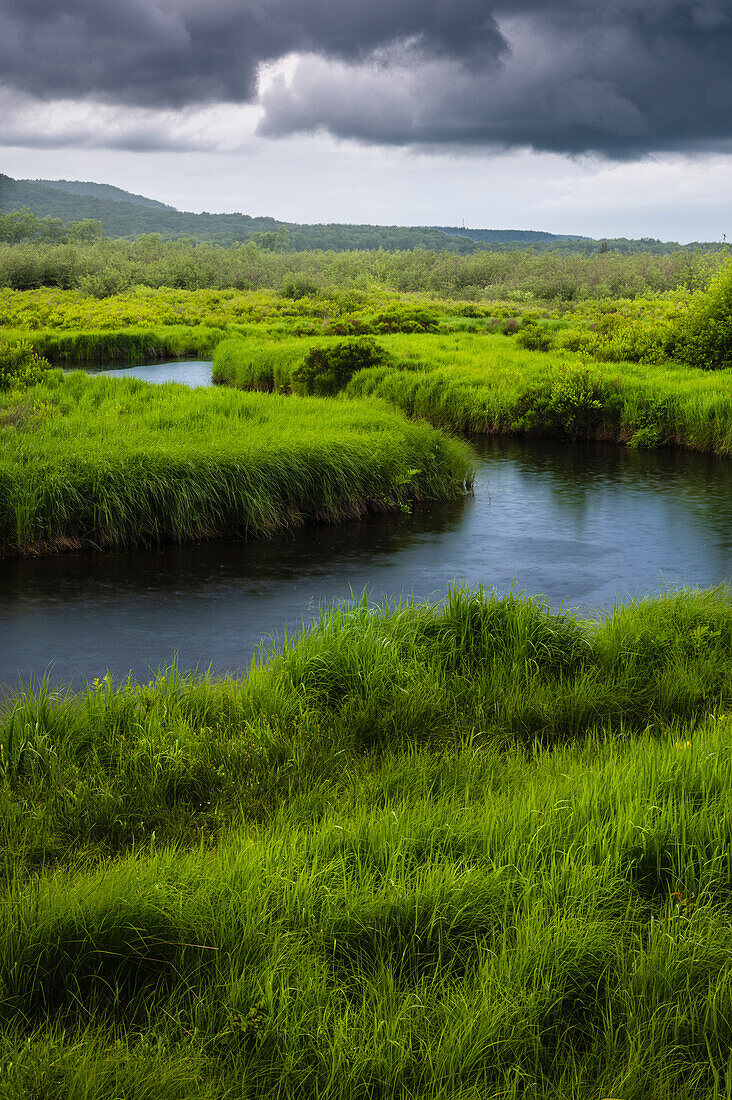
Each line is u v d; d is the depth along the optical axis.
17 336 48.00
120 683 8.29
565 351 36.06
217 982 3.58
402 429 17.94
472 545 13.74
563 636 8.13
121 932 3.82
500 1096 3.06
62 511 13.03
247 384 33.59
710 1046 3.33
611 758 5.79
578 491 17.89
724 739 6.03
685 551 13.37
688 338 31.41
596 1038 3.38
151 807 5.53
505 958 3.63
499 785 5.68
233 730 6.58
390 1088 3.10
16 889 4.23
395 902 3.97
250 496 14.16
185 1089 3.06
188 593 11.29
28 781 5.82
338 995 3.54
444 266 165.12
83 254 136.88
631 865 4.34
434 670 7.62
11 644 9.41
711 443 22.48
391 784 5.69
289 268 167.12
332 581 11.84
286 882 4.11
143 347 50.28
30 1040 3.24
